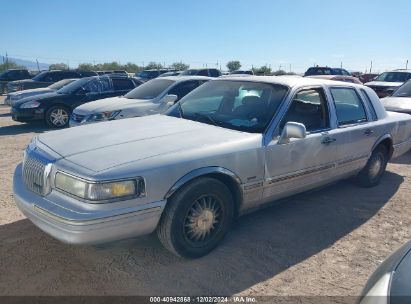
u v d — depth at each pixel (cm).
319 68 2589
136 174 297
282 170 399
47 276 317
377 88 1658
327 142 446
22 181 350
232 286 315
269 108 409
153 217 309
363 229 436
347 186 582
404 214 482
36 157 331
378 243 403
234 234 407
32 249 358
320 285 323
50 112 1136
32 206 311
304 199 520
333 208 493
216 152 343
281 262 356
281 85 430
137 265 338
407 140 620
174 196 323
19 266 330
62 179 303
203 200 342
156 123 417
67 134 377
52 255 349
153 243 377
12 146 838
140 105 854
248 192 375
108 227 288
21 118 1112
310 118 443
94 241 288
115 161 303
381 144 562
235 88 457
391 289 206
